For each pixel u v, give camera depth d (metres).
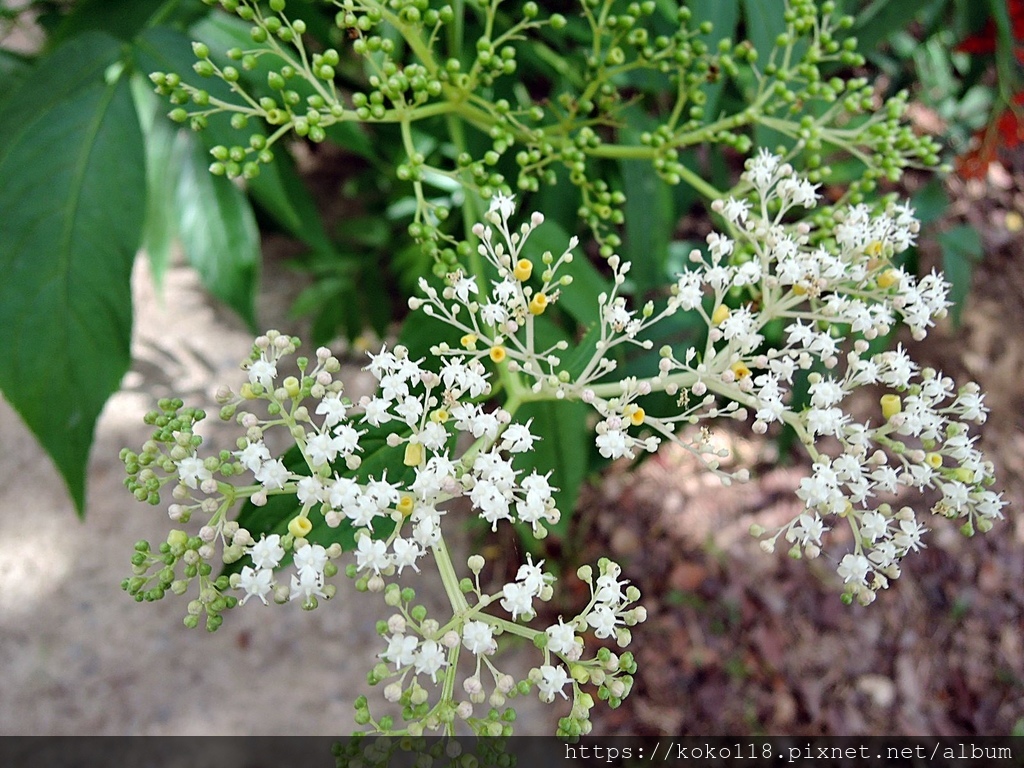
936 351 0.39
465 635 0.10
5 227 0.13
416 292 0.28
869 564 0.11
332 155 0.39
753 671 0.35
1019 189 0.42
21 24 0.25
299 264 0.31
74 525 0.33
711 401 0.12
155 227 0.27
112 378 0.14
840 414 0.11
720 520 0.37
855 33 0.18
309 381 0.11
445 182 0.22
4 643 0.31
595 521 0.36
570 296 0.16
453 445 0.12
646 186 0.18
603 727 0.34
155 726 0.31
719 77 0.16
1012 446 0.38
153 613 0.32
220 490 0.11
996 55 0.19
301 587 0.10
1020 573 0.37
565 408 0.16
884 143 0.15
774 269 0.14
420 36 0.14
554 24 0.15
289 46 0.19
